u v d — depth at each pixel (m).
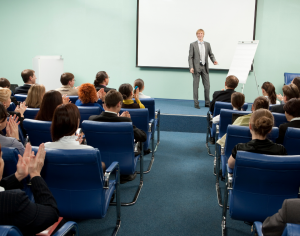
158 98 7.03
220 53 6.61
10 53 7.25
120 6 6.78
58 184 1.63
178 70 6.84
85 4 6.86
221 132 3.10
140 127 2.99
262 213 1.65
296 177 1.54
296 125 2.29
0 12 7.08
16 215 0.96
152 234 2.07
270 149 1.72
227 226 2.19
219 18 6.48
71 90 4.09
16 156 1.39
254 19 6.35
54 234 1.23
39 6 6.97
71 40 7.04
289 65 6.50
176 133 5.03
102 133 2.17
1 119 1.69
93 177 1.60
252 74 6.63
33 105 2.95
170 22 6.64
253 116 1.81
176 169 3.35
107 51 7.00
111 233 2.07
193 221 2.26
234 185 1.65
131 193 2.71
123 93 3.20
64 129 1.64
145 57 6.86
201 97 6.87
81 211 1.68
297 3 6.23
